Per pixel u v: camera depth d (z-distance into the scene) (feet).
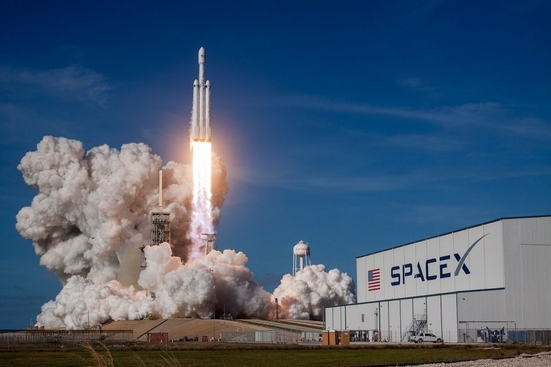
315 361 238.27
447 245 373.81
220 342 385.91
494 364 211.41
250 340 409.08
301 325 487.61
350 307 428.97
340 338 353.31
